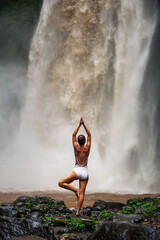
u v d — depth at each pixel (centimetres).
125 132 1916
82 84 2048
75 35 2080
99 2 2003
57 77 2136
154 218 594
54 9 2156
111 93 1967
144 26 1877
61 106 2112
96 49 2016
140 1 1881
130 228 441
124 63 1928
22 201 789
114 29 1955
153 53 1914
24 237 427
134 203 794
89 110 2025
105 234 447
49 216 645
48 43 2178
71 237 478
